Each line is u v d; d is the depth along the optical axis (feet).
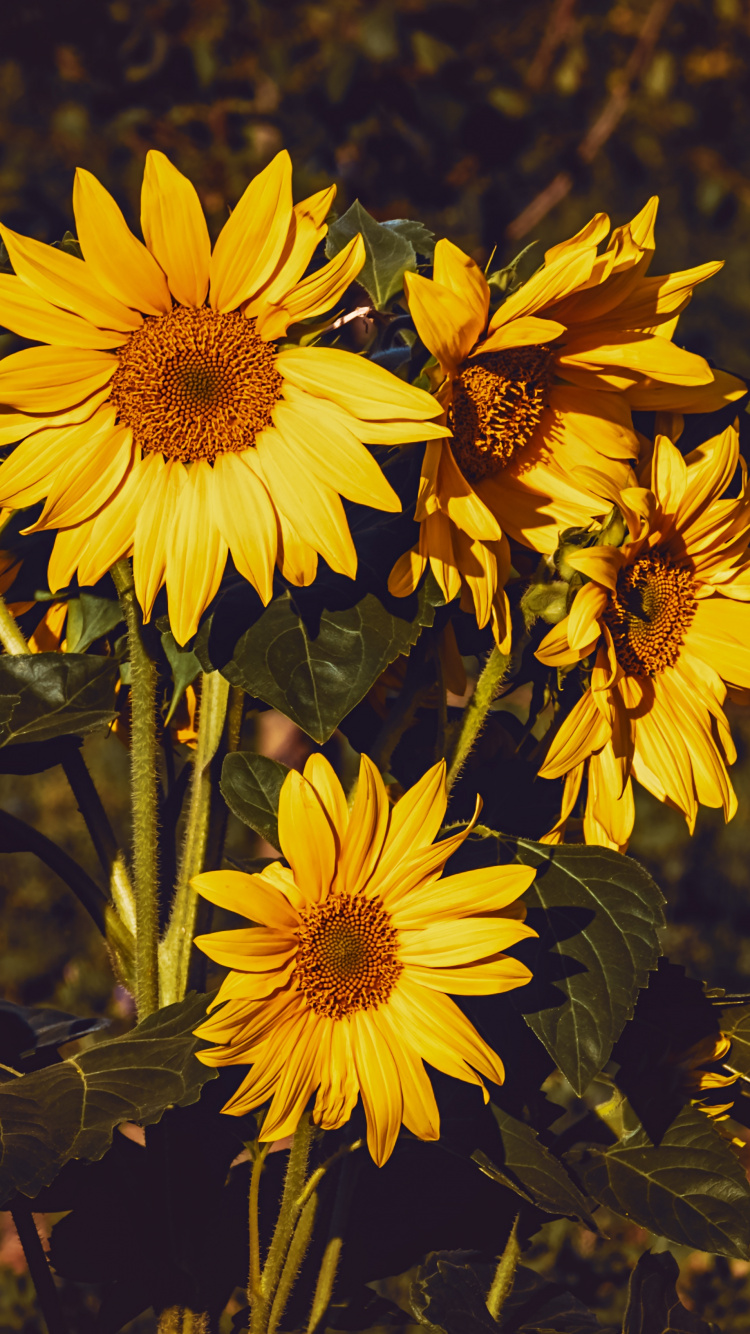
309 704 5.21
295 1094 5.26
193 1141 5.53
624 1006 5.26
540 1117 5.49
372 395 5.18
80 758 5.58
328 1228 5.60
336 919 5.27
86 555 5.26
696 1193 5.40
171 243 5.19
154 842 5.46
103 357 5.24
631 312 5.31
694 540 5.43
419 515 5.16
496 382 5.29
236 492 5.24
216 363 5.22
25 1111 5.16
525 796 5.57
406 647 5.24
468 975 5.25
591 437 5.35
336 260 5.20
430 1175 5.58
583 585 5.27
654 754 5.43
